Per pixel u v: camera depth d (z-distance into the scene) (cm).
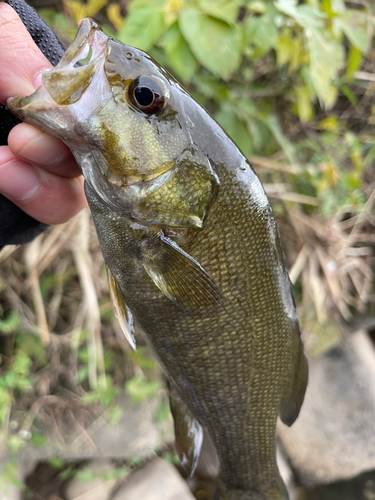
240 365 17
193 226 15
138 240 15
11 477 36
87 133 14
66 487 41
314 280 46
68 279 39
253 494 21
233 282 16
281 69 39
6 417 36
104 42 14
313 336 47
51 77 13
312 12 28
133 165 14
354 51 31
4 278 35
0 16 14
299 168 42
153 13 24
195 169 14
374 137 49
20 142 14
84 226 35
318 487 46
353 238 48
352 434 46
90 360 37
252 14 34
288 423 20
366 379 48
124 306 17
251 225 15
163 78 14
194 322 16
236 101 35
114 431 40
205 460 44
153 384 40
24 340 37
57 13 33
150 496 39
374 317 50
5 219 16
